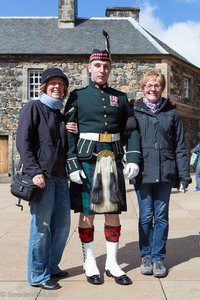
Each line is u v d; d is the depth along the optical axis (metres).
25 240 5.64
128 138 4.07
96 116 3.89
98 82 3.98
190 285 3.76
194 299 3.41
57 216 3.92
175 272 4.16
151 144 4.11
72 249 5.10
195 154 12.55
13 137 20.59
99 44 20.83
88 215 3.92
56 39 21.20
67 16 22.11
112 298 3.45
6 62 20.39
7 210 8.73
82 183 3.86
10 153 20.64
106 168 3.81
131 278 3.97
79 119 3.95
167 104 4.30
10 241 5.57
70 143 3.86
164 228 4.15
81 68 20.23
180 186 4.20
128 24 22.48
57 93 3.80
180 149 4.23
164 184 4.15
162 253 4.14
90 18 22.95
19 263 4.49
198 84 24.27
